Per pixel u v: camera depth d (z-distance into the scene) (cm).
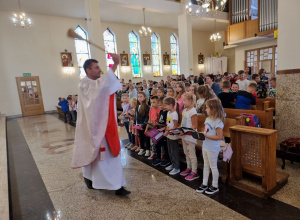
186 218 191
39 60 1101
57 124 781
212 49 1781
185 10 1060
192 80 835
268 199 210
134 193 241
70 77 1188
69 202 235
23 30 1052
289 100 303
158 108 329
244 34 1136
